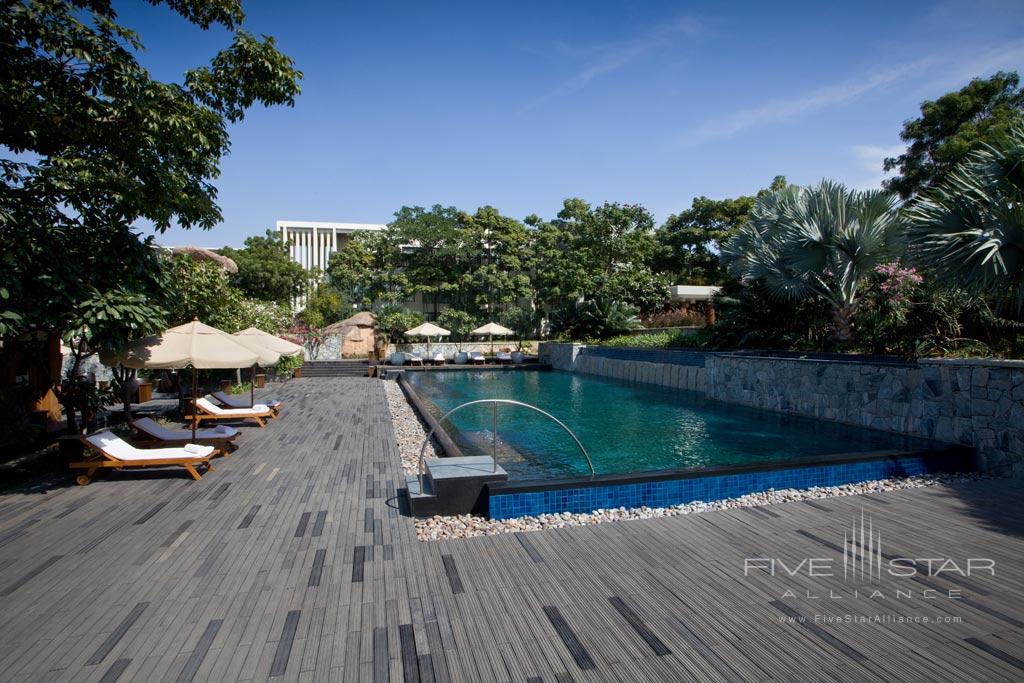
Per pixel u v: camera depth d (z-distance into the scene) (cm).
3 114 562
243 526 455
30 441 740
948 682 245
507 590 337
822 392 1029
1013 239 628
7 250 507
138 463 593
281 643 279
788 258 1236
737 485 547
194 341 657
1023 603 318
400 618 304
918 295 991
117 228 616
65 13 518
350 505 513
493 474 493
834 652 269
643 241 2870
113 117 578
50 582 349
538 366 2428
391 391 1561
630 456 793
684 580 350
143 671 255
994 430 638
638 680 248
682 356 1606
